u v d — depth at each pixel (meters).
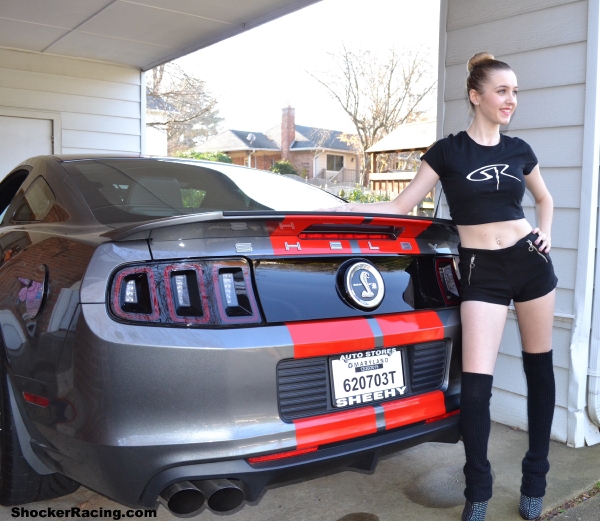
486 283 2.10
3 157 6.60
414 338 2.03
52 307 1.84
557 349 3.04
